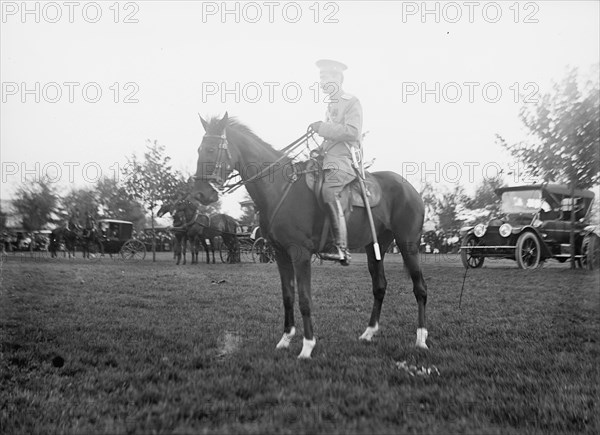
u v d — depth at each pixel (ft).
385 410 10.00
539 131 29.19
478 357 14.25
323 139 16.52
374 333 16.96
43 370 12.94
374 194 16.75
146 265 37.40
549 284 27.81
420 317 16.14
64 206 35.14
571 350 15.51
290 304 15.47
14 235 35.12
